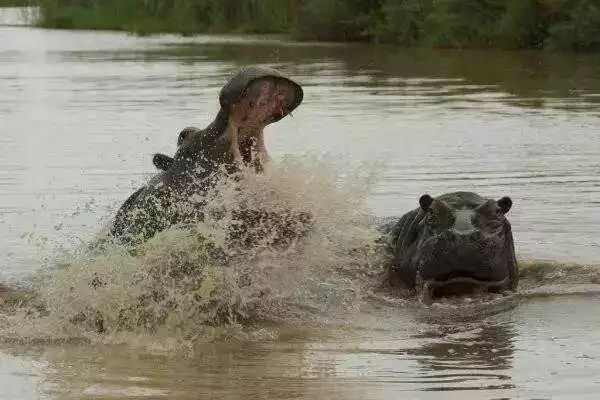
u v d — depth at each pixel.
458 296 18.78
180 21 109.19
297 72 61.97
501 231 18.56
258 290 17.78
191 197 17.12
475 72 60.75
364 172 28.84
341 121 40.28
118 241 18.30
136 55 77.56
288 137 36.31
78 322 17.12
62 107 46.38
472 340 15.88
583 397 12.97
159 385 13.89
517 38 77.62
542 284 19.41
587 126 38.16
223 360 15.08
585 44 71.94
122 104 47.03
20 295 18.58
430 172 29.45
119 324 16.92
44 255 21.20
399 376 14.09
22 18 138.38
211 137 16.77
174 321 16.88
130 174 30.02
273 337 16.34
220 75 60.34
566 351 15.06
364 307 18.09
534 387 13.41
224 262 17.31
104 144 35.31
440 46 81.19
